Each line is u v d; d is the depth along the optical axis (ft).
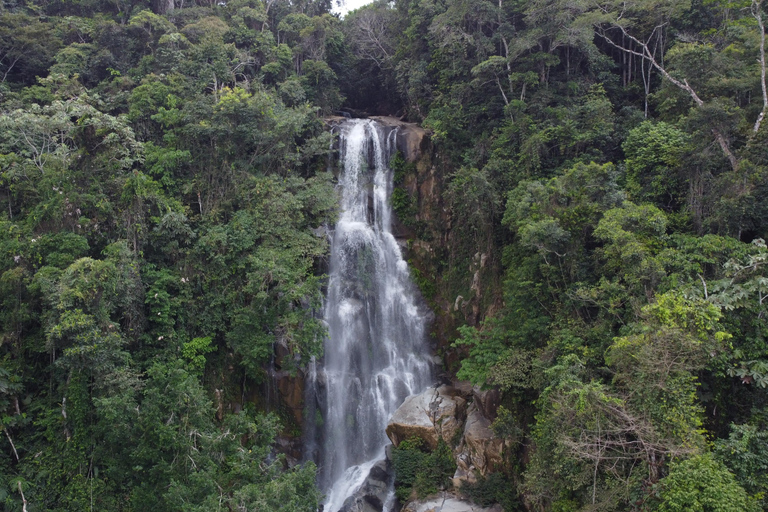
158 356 77.87
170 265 86.69
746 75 86.28
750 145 70.08
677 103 93.76
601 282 67.21
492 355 77.30
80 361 67.41
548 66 109.19
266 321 84.28
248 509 54.85
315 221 102.27
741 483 45.93
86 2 130.93
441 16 115.55
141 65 111.55
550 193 79.77
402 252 111.24
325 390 92.79
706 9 110.01
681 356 49.21
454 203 106.73
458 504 74.02
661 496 44.60
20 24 114.83
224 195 95.45
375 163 119.96
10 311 72.28
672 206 82.23
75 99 95.66
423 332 104.42
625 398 53.01
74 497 66.03
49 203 78.02
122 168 87.15
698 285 58.95
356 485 84.28
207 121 96.02
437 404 87.04
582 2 108.58
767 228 67.05
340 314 100.07
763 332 54.49
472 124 114.32
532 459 64.59
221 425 81.61
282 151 104.53
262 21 135.23
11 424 68.64
